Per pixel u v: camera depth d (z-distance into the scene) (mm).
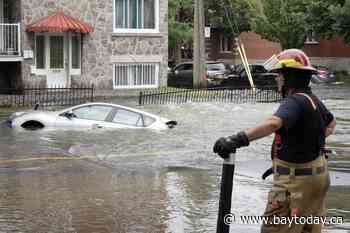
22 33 34281
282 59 5895
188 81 45312
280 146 5844
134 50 37750
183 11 58344
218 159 15125
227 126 21734
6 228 8891
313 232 5984
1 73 35344
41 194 11156
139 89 37781
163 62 38750
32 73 34656
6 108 27812
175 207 10203
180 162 14703
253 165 14070
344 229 8844
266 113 26766
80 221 9289
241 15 61312
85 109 19797
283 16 52312
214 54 66188
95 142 17250
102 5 36594
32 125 19859
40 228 8898
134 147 16594
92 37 36438
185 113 26406
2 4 34844
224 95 35438
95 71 36688
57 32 35312
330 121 6086
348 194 11180
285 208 5844
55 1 35156
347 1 41000
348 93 38375
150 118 19891
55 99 31391
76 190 11523
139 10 37750
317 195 5883
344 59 57031
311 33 50406
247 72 40750
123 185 12023
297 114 5656
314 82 47188
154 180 12562
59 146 16609
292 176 5797
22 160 14727
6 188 11664
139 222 9242
